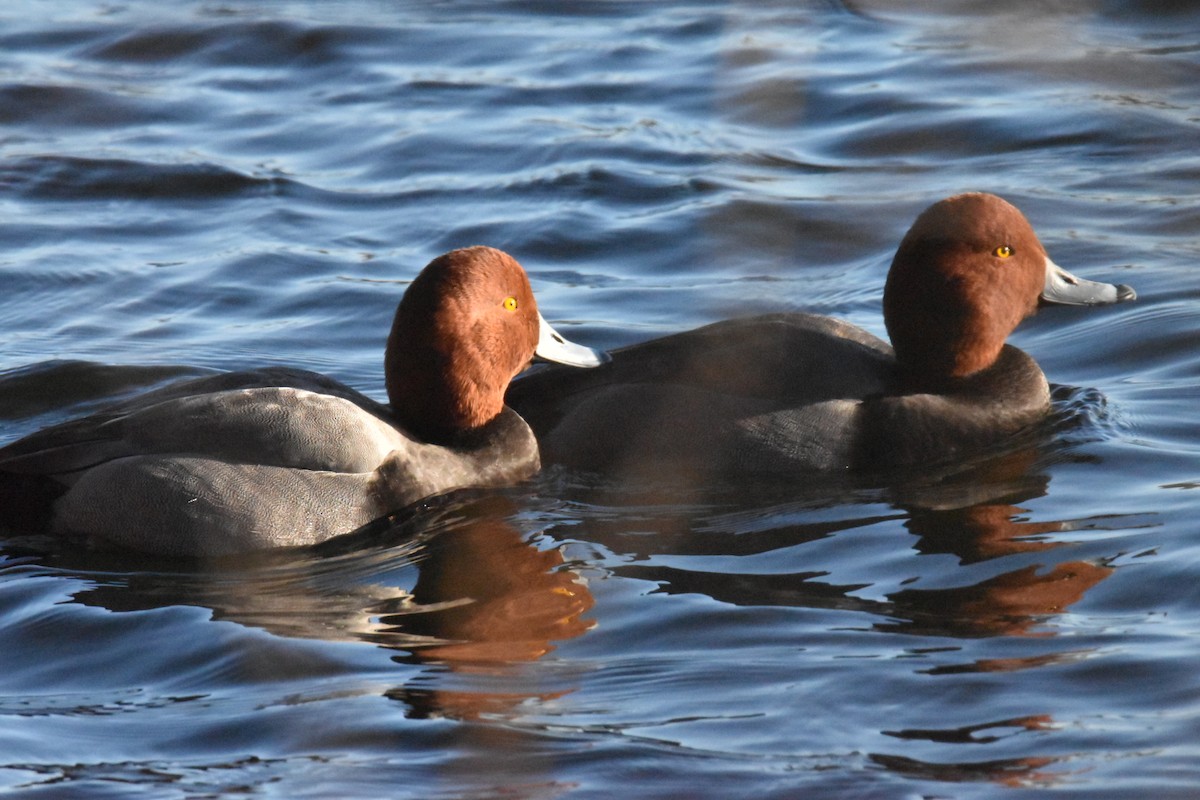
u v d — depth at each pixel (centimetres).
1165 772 694
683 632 865
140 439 1062
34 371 1331
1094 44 2086
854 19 2275
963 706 762
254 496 1036
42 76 2108
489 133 1919
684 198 1711
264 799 704
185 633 892
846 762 717
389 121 1962
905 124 1900
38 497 1060
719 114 1961
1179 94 1933
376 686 813
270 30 2258
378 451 1080
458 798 701
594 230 1645
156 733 772
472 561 997
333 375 1345
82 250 1619
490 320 1136
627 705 782
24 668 859
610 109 1984
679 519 1058
